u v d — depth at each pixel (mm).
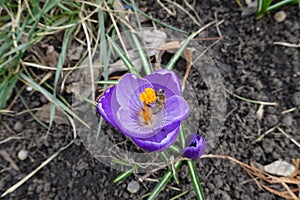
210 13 417
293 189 346
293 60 394
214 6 418
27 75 393
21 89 390
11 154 368
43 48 394
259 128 370
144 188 347
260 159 359
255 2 414
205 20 413
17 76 382
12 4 396
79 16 391
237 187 348
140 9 414
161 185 322
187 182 347
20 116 382
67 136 372
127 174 335
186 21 412
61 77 386
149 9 416
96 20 400
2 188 355
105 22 401
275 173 353
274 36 404
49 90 387
